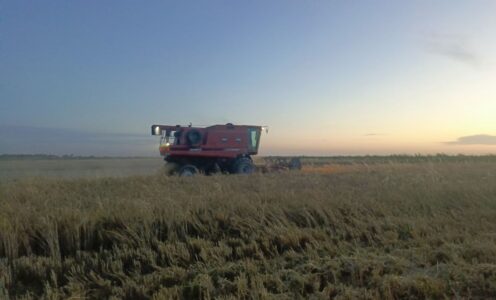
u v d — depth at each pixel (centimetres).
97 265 628
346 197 1022
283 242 698
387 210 912
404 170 1919
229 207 892
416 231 752
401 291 510
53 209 877
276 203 947
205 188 1294
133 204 893
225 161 2419
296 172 2111
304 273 581
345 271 582
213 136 2367
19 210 859
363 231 754
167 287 557
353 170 2192
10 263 641
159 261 650
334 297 508
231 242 714
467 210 912
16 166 3309
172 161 2356
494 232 737
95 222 780
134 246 705
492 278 528
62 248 715
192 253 679
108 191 1287
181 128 2328
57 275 608
